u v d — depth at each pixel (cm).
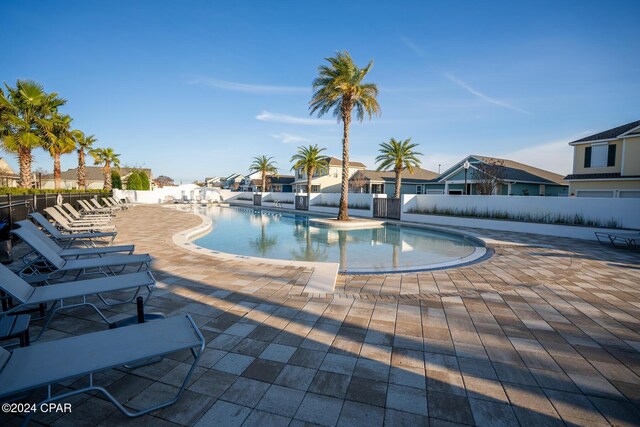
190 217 1856
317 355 309
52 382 182
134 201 3631
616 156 1812
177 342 233
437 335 354
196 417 223
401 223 1733
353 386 261
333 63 1667
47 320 335
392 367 289
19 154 1523
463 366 292
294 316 403
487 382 268
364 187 3825
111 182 3650
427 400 244
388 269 689
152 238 1041
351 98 1703
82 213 1542
